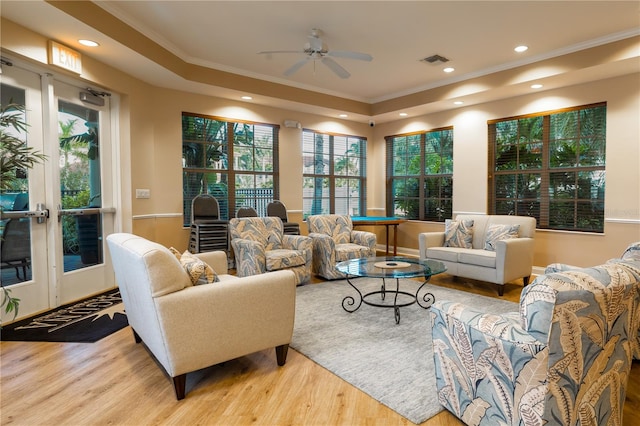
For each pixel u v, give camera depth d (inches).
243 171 226.7
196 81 183.6
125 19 136.9
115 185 170.9
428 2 127.0
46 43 130.0
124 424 70.1
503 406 58.8
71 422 70.5
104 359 96.8
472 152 228.2
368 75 206.2
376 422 70.7
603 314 54.8
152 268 74.2
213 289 80.2
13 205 127.3
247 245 165.6
